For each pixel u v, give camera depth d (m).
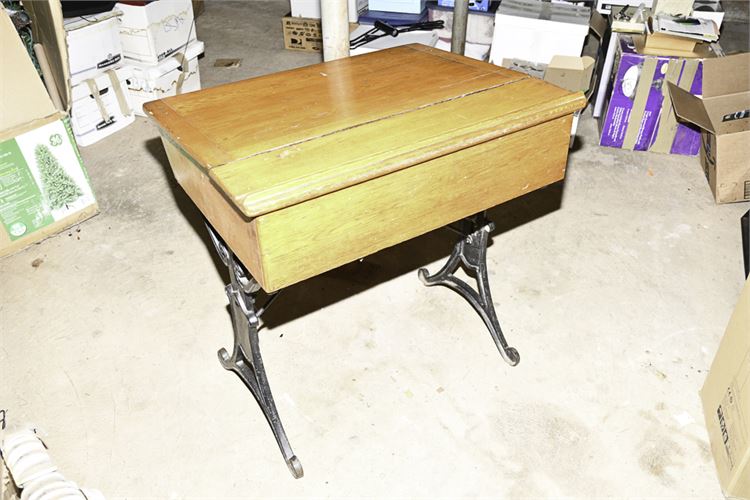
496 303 1.99
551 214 2.42
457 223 1.73
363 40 3.13
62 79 2.28
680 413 1.62
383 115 1.22
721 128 2.54
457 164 1.18
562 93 1.29
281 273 1.06
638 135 2.80
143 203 2.51
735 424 1.39
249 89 1.36
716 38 2.51
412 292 2.04
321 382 1.72
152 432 1.59
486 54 3.18
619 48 2.70
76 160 2.28
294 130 1.17
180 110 1.27
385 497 1.44
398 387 1.71
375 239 1.16
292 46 4.04
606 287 2.05
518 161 1.28
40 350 1.83
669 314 1.94
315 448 1.55
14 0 2.29
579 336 1.86
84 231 2.35
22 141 2.09
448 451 1.54
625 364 1.77
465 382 1.72
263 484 1.47
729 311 1.95
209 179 1.11
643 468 1.49
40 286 2.08
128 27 3.03
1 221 2.14
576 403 1.65
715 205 2.48
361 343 1.85
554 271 2.12
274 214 0.98
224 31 4.43
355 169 1.03
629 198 2.52
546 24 2.61
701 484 1.45
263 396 1.50
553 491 1.44
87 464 1.51
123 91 3.06
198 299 2.02
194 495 1.45
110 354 1.82
